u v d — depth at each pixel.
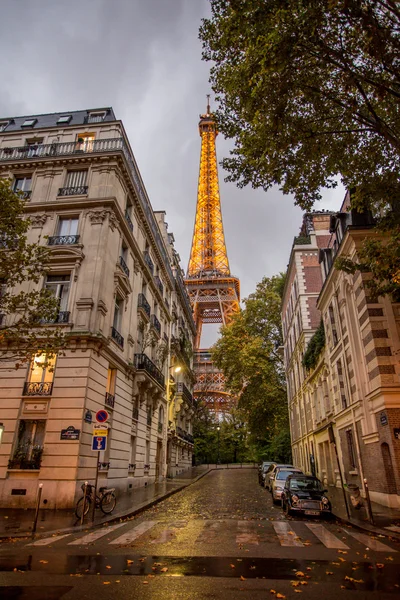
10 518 12.30
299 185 11.53
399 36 9.02
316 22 7.68
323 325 23.66
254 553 7.77
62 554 7.65
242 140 10.80
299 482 13.88
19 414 16.14
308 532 10.07
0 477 15.27
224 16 9.20
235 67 9.80
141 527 10.80
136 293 23.77
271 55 7.91
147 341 25.58
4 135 22.47
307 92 9.55
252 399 38.50
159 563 6.97
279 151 10.21
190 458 49.09
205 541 8.87
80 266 18.44
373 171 11.25
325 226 33.62
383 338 15.09
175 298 38.41
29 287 18.33
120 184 21.08
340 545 8.53
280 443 46.69
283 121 9.71
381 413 14.59
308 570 6.58
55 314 13.13
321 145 10.52
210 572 6.42
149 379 23.52
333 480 22.92
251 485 26.45
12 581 5.86
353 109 9.07
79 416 15.77
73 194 20.00
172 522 11.61
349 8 7.54
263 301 44.00
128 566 6.77
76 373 16.39
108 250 19.19
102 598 5.16
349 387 18.52
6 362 16.84
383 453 14.46
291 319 36.28
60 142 21.92
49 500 14.69
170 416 34.53
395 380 14.43
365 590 5.59
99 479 17.00
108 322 18.81
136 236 24.00
